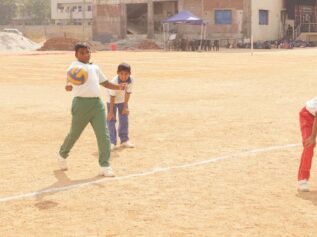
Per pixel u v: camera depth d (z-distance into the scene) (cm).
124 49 9831
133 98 2773
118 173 1273
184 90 3125
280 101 2559
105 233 881
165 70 4612
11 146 1634
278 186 1148
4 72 4622
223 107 2391
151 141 1659
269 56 6631
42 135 1814
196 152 1488
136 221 937
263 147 1541
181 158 1419
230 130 1812
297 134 1727
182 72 4397
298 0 10719
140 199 1064
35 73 4519
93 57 6706
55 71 4716
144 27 11456
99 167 1338
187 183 1175
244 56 6719
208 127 1880
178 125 1934
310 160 1106
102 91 3055
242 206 1013
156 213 978
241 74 4134
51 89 3328
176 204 1029
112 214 977
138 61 5859
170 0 10438
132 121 2036
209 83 3503
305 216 956
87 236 870
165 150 1523
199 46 8962
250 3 9769
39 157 1477
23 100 2758
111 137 1565
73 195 1100
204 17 10088
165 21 8644
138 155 1465
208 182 1181
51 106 2514
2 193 1125
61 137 1777
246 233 875
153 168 1314
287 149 1509
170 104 2520
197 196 1079
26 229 909
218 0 9956
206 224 918
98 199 1069
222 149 1520
